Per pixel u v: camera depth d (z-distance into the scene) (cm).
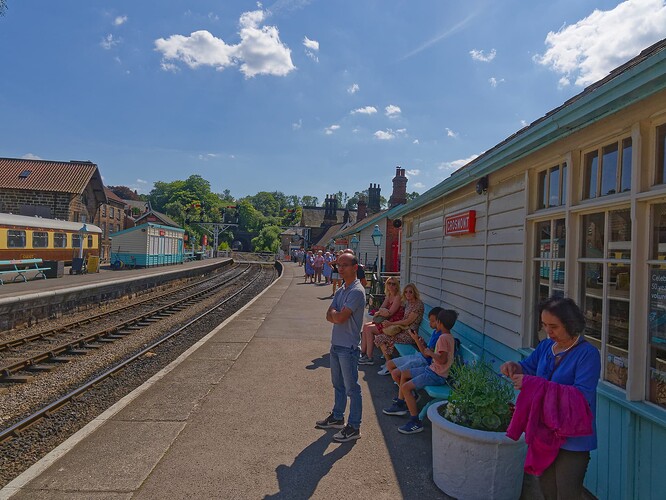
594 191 387
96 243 3309
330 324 1158
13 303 1259
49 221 2764
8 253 2362
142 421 511
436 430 381
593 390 262
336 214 7775
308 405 568
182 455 430
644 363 324
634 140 329
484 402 360
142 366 889
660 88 279
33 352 996
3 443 531
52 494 362
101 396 705
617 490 335
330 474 400
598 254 383
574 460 262
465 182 639
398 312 765
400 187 2836
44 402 693
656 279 320
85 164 3909
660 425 293
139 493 365
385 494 371
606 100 316
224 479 389
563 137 399
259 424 506
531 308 488
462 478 359
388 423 517
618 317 352
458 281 725
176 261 4578
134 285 2202
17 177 3672
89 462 415
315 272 2655
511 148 459
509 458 350
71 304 1600
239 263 5941
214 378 676
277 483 384
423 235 973
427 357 557
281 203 18725
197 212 9756
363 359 786
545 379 269
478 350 627
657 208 322
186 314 1631
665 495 291
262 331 1052
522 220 503
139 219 6100
